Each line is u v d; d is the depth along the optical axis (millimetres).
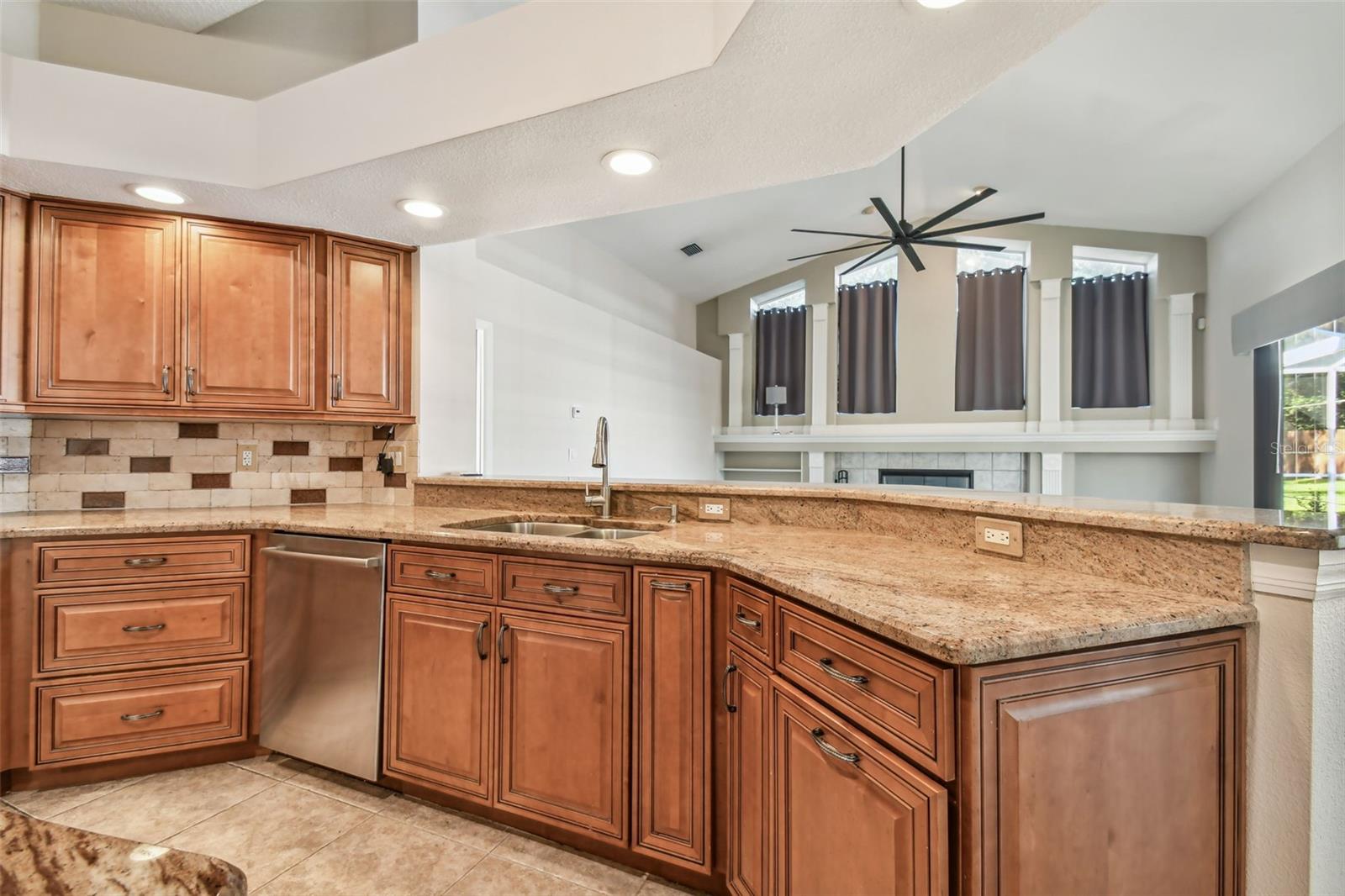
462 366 3018
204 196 2170
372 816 1844
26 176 2016
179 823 1798
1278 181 4730
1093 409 6664
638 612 1573
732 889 1424
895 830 912
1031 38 1331
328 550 2023
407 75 1833
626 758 1579
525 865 1639
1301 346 4488
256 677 2141
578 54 1592
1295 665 941
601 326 5496
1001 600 1039
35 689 1924
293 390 2488
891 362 7574
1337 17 3039
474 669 1776
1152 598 1050
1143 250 6398
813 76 1468
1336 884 945
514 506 2580
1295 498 4586
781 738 1222
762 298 8508
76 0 2160
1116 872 894
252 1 2326
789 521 2070
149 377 2291
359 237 2621
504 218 2373
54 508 2387
